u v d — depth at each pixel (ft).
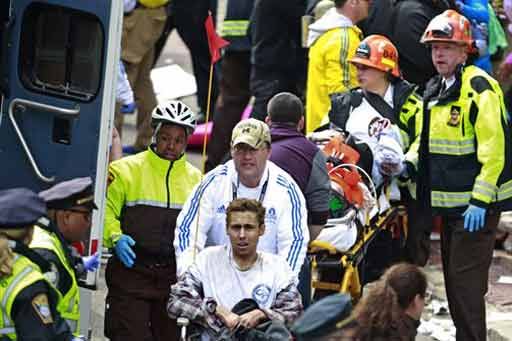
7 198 73.51
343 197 102.06
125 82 130.31
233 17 150.61
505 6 130.00
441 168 102.99
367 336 69.72
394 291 71.10
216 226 89.30
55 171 93.76
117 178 96.58
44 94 93.40
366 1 123.54
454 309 104.37
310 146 97.04
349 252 101.19
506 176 101.71
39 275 72.54
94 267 90.74
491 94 101.24
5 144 93.15
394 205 107.96
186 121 96.68
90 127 94.02
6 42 92.27
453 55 102.06
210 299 83.10
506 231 128.36
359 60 108.37
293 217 88.63
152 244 96.58
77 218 78.18
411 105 108.47
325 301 67.31
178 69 171.22
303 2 141.18
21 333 71.56
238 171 88.28
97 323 113.50
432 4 124.36
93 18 93.91
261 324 82.79
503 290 119.75
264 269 84.33
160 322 98.78
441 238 105.70
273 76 144.05
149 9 150.00
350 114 108.47
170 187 97.04
